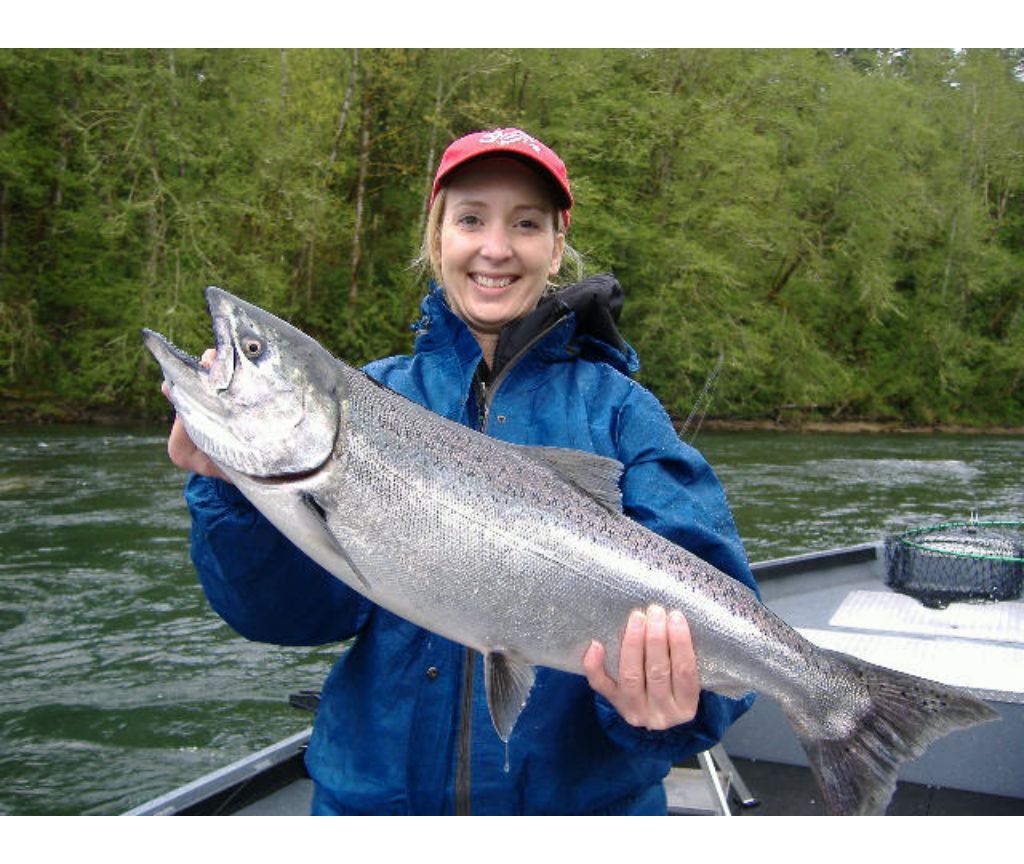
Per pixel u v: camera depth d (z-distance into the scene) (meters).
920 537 6.10
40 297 22.88
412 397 2.66
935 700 2.53
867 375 30.16
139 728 5.80
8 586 8.34
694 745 2.40
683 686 2.19
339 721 2.43
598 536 2.41
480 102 25.75
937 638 5.04
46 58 21.44
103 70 21.45
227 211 22.66
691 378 26.28
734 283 25.83
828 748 2.54
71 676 6.52
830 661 2.57
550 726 2.38
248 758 3.70
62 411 20.94
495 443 2.46
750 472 17.00
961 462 19.36
